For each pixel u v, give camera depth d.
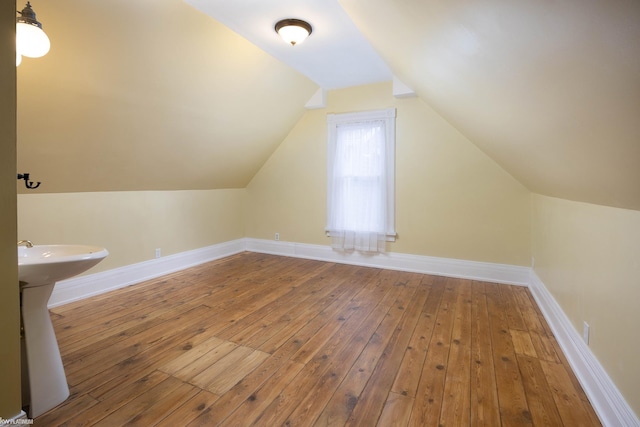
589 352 1.70
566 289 2.14
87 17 1.89
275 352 2.06
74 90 2.16
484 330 2.37
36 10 1.71
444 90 2.23
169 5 2.11
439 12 1.11
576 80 0.84
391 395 1.64
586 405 1.57
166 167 3.45
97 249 1.75
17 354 1.24
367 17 1.90
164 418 1.47
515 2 0.72
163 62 2.45
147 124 2.81
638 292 1.25
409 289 3.30
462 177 3.62
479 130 2.50
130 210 3.43
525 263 3.39
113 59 2.19
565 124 1.12
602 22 0.59
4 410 1.21
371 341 2.21
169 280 3.58
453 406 1.56
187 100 2.91
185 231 4.10
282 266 4.21
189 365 1.90
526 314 2.67
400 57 2.32
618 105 0.78
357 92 4.09
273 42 2.81
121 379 1.76
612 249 1.48
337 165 4.23
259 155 4.57
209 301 2.94
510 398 1.62
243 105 3.49
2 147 1.17
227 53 2.78
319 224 4.53
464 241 3.65
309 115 4.47
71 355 2.00
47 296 1.56
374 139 4.00
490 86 1.39
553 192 2.32
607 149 1.02
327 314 2.66
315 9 2.29
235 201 4.91
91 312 2.67
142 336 2.26
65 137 2.39
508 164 2.85
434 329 2.39
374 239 4.06
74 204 2.94
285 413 1.51
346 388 1.70
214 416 1.48
